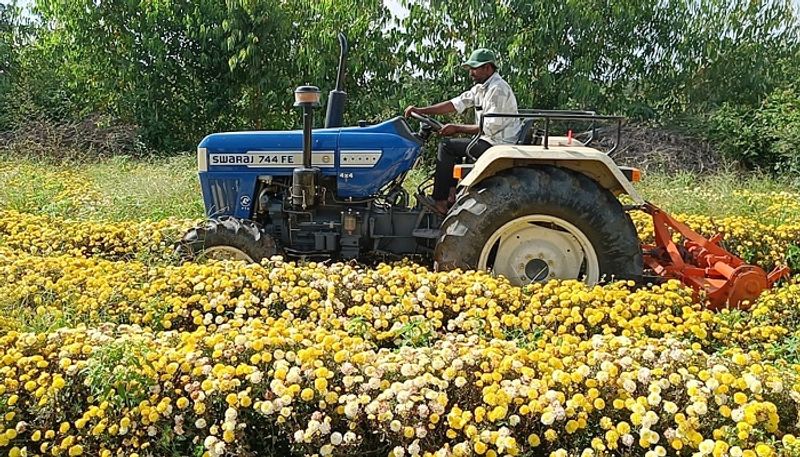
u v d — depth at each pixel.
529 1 12.54
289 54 13.09
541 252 4.86
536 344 3.65
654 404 2.83
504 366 3.09
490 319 3.95
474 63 5.55
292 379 2.96
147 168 10.80
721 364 3.10
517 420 2.83
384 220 5.37
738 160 12.95
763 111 13.19
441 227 4.91
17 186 8.48
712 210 8.26
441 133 5.37
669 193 9.12
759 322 4.20
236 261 4.73
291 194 5.31
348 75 12.55
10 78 15.10
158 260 5.10
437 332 4.04
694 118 13.80
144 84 13.41
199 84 13.59
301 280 4.43
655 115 13.65
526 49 12.56
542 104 13.00
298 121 13.17
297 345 3.29
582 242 4.79
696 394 2.83
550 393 2.87
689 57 13.71
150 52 13.09
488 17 12.61
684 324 3.94
